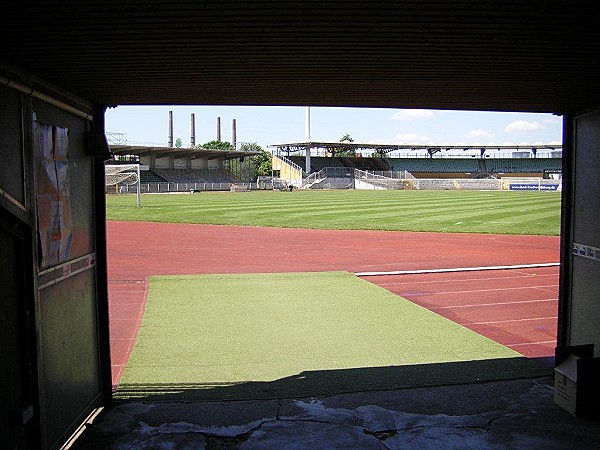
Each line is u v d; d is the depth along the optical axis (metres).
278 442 4.92
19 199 3.89
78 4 3.00
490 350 7.68
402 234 23.05
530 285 12.45
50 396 4.45
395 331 8.61
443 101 5.93
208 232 23.66
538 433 5.11
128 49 3.84
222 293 11.48
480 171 99.56
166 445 4.86
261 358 7.29
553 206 37.78
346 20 3.34
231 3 3.04
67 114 4.94
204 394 6.05
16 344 3.89
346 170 88.31
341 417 5.43
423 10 3.18
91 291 5.50
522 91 5.36
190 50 3.91
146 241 20.66
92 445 4.84
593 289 5.96
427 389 6.17
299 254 17.56
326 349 7.68
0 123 3.65
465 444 4.89
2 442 3.64
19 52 3.81
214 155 85.75
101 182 5.64
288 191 71.81
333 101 5.91
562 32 3.56
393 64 4.37
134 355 7.41
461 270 14.38
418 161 101.25
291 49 3.92
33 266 4.05
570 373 5.58
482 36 3.65
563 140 6.50
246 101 5.86
